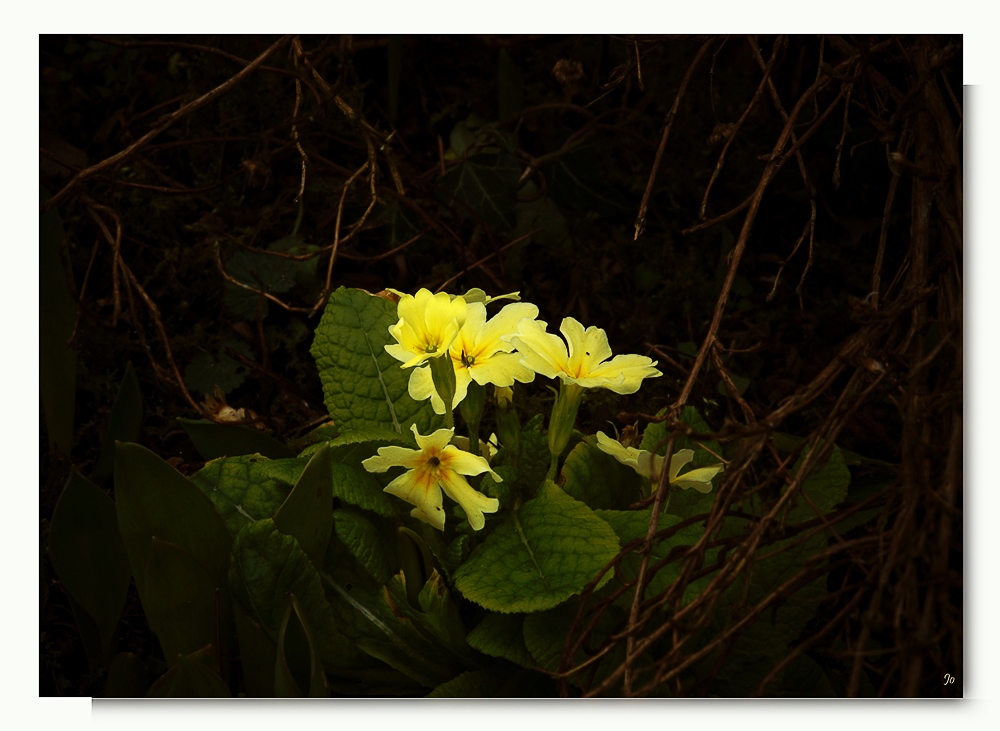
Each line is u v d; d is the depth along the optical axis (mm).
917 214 406
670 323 578
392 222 575
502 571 407
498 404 426
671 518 422
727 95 578
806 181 440
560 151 566
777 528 388
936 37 435
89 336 552
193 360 552
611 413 544
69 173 573
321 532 423
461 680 421
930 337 461
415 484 406
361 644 429
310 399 539
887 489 388
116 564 459
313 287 550
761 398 561
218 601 422
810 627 484
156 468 420
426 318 406
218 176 548
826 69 435
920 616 387
